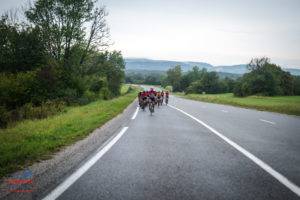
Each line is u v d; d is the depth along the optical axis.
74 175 6.51
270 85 120.25
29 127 13.45
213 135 12.59
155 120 18.20
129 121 17.50
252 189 5.80
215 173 6.86
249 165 7.62
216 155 8.73
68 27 37.88
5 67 36.34
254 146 10.24
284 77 132.50
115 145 10.03
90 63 42.97
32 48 37.34
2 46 37.25
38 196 5.25
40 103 29.45
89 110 23.64
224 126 15.78
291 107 35.06
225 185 6.02
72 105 32.97
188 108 31.02
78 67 39.84
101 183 6.03
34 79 30.14
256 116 23.11
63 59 38.53
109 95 59.66
